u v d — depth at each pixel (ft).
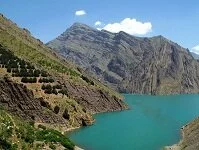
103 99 517.55
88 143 270.87
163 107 626.23
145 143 281.33
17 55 447.01
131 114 487.61
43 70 420.77
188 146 253.65
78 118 350.84
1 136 164.76
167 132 338.54
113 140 287.69
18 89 328.08
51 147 186.29
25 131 187.32
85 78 529.04
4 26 572.51
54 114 328.70
